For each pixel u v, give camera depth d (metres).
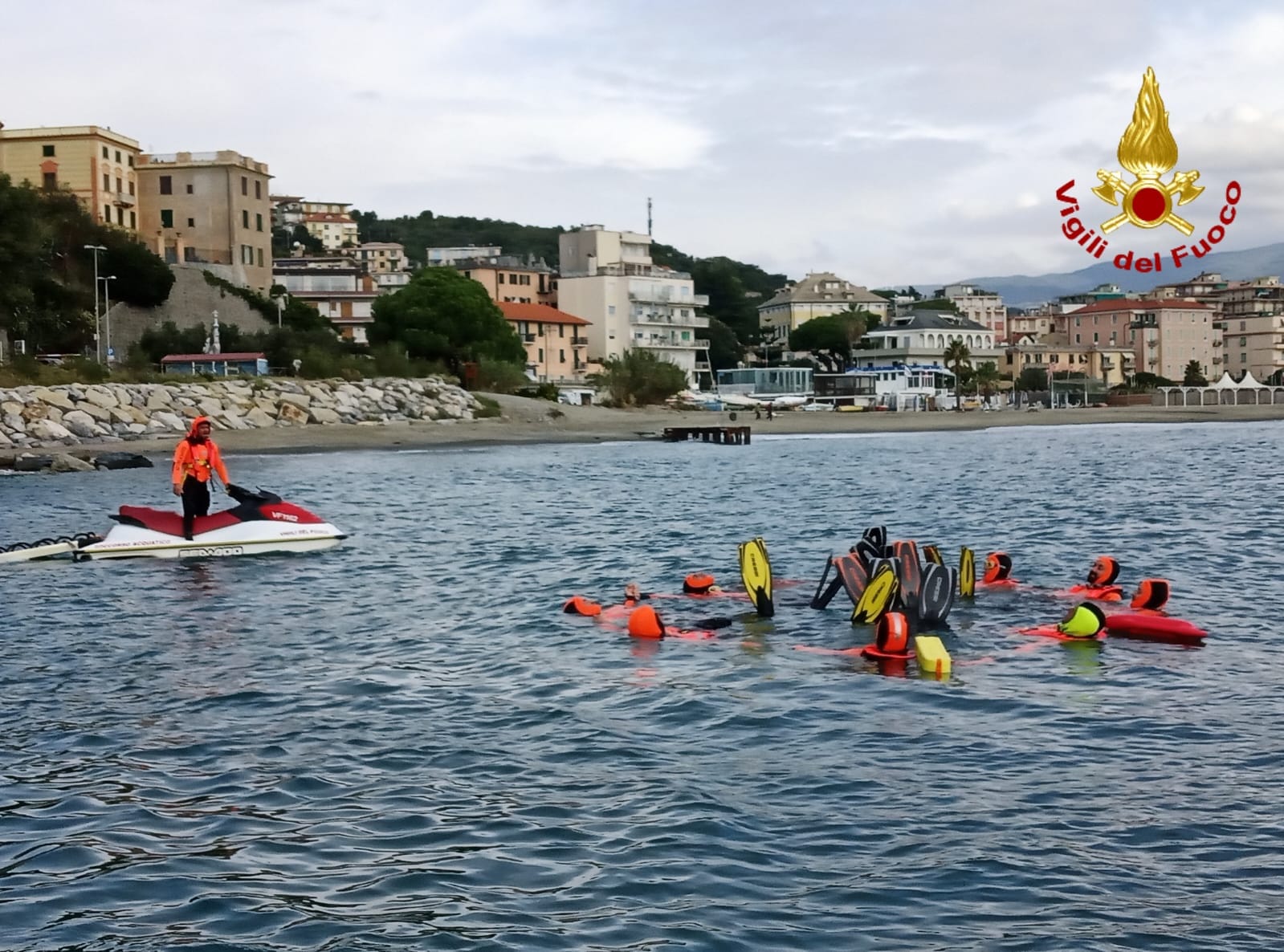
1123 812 9.69
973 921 7.87
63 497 39.31
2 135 105.31
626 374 114.19
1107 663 14.70
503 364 100.81
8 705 13.27
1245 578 21.22
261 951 7.57
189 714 12.83
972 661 14.88
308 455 63.19
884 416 111.62
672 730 12.11
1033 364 177.62
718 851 9.01
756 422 101.19
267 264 117.06
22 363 70.12
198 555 24.81
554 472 51.28
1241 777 10.48
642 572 22.55
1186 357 182.50
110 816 9.85
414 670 14.80
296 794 10.32
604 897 8.27
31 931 7.87
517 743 11.72
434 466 54.94
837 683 13.84
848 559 18.34
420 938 7.70
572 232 170.75
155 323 95.12
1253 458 56.56
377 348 95.94
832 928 7.80
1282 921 7.80
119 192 109.00
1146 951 7.45
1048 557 24.03
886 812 9.77
